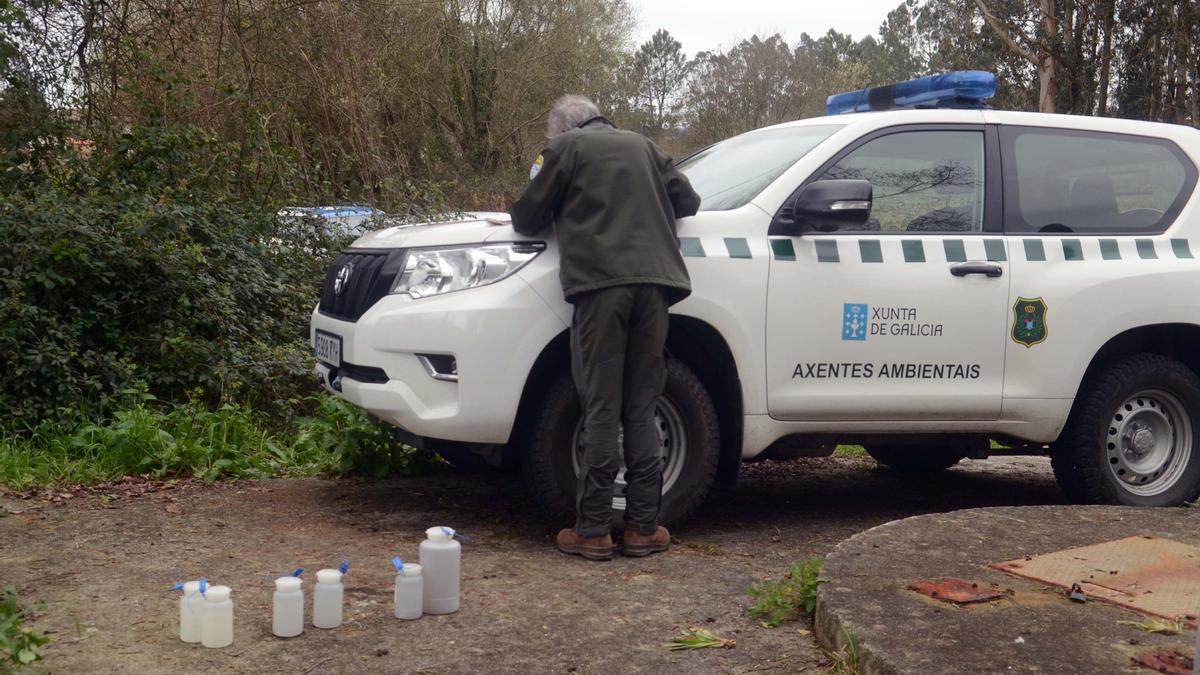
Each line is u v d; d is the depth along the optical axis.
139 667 3.15
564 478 4.65
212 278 7.71
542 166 4.38
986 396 5.16
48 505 5.12
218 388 7.10
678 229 4.74
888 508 5.85
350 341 4.77
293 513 5.14
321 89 12.14
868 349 4.99
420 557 3.72
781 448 5.10
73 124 8.82
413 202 10.62
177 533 4.68
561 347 4.63
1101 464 5.39
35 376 6.43
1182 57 31.31
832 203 4.68
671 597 3.95
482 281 4.50
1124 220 5.55
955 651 3.09
